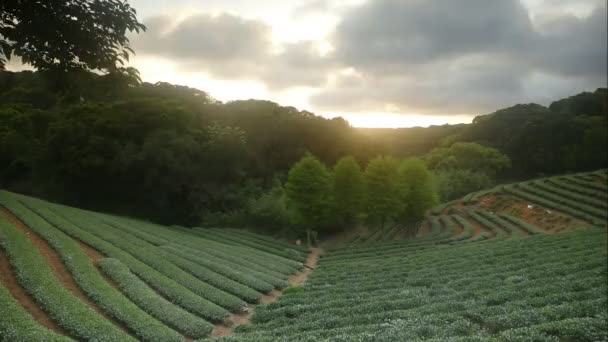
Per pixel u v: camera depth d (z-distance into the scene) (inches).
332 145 3565.5
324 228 2613.2
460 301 883.4
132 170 2266.2
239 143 2630.4
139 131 2409.0
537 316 684.7
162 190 2349.9
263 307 983.0
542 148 4133.9
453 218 2714.1
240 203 2618.1
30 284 749.3
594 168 4035.4
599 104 4886.8
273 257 1674.5
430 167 4301.2
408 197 2340.1
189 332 753.0
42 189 2246.6
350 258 1800.0
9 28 299.0
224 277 1157.7
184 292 949.8
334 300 973.8
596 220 2284.7
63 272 884.0
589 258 1278.3
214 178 2544.3
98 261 1007.6
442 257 1540.4
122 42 335.9
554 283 965.2
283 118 3678.6
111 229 1460.4
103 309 761.6
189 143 2452.0
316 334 691.4
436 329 637.9
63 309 690.2
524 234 2165.4
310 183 2091.5
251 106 3959.2
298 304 981.8
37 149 2278.5
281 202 2416.3
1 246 884.6
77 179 2222.0
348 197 2234.3
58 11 300.7
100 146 2177.7
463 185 3531.0
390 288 1127.6
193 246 1579.7
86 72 342.6
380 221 2353.6
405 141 6146.7
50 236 1049.5
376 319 792.3
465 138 5113.2
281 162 3383.4
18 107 2389.3
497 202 2967.5
